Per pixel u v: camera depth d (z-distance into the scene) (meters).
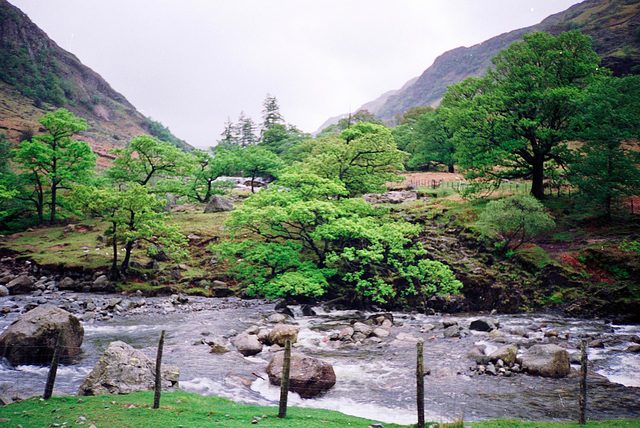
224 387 14.54
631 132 39.81
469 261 36.12
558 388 14.98
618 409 12.91
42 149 52.66
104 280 34.56
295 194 38.56
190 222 50.72
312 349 20.58
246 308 31.27
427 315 30.95
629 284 31.05
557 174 48.47
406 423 11.63
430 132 82.94
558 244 37.78
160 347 10.55
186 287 36.66
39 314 17.44
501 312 31.80
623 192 39.44
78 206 35.72
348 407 13.27
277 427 9.35
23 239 45.94
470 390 14.81
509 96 46.50
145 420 9.11
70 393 12.91
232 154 72.75
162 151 52.56
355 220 37.28
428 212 45.69
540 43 48.53
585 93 43.22
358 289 34.47
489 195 52.19
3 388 13.17
